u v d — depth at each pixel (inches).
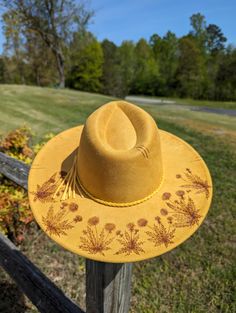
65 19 906.1
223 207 164.2
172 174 49.2
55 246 129.7
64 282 111.7
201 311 100.2
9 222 116.4
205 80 1942.7
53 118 356.8
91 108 429.1
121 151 41.4
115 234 41.1
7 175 91.1
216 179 197.5
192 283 112.2
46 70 1323.8
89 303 54.6
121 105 47.5
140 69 2250.2
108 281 50.7
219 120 408.8
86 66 1723.7
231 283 111.5
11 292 107.5
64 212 44.0
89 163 42.6
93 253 39.3
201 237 139.0
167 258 125.3
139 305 102.7
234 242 136.4
